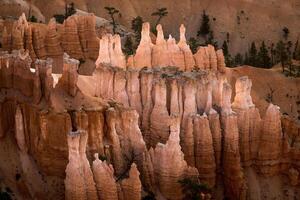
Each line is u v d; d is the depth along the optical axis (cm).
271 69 11350
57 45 9125
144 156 6331
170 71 7469
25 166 6144
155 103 6862
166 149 6338
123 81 6844
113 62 7600
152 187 6347
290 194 7381
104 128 6250
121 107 6419
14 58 6331
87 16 9319
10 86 6316
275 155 7381
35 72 6147
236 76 10331
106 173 5822
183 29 8325
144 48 7981
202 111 7144
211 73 7412
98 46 9350
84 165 5750
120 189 5950
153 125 6856
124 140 6350
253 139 7375
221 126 7069
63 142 6009
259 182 7362
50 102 6100
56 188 6031
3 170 6094
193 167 6481
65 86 6253
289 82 10862
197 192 6291
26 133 6216
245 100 7331
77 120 6047
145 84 6962
